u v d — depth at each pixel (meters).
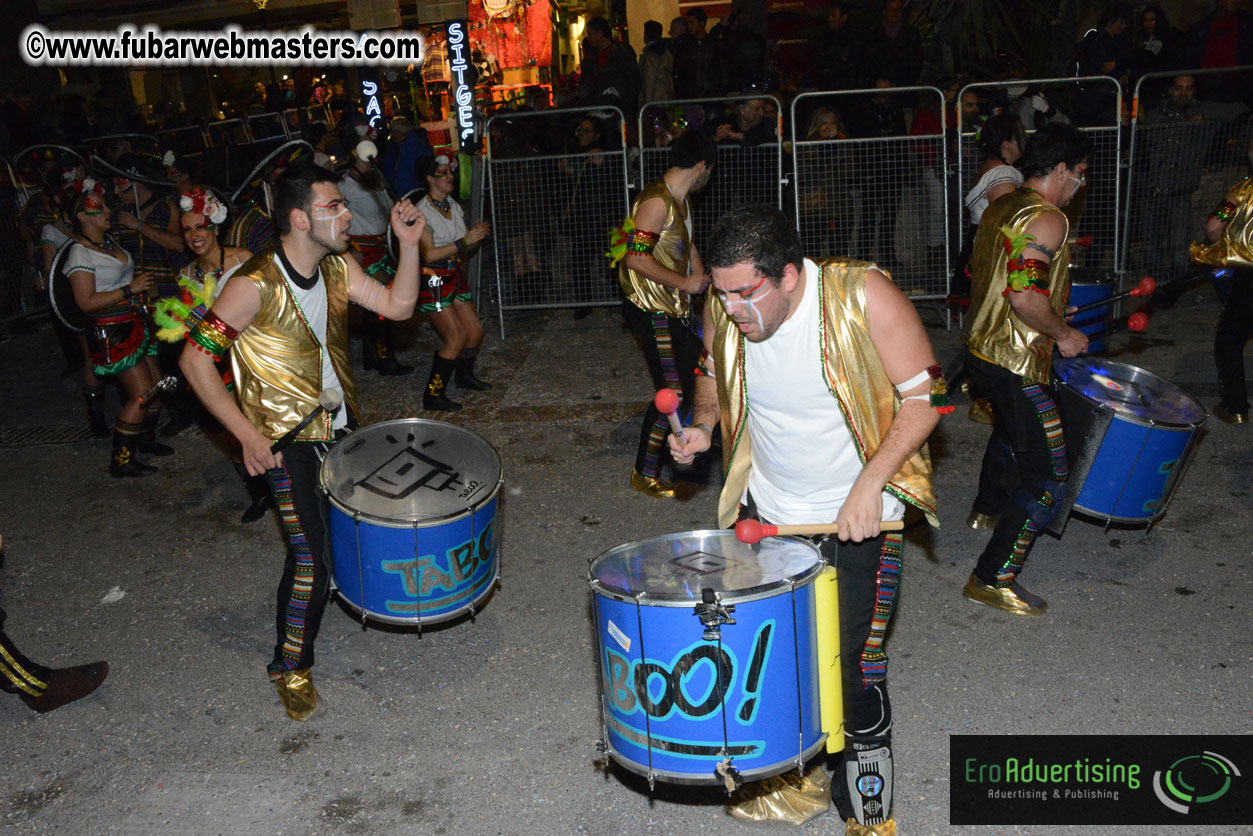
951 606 3.93
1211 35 8.14
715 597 2.11
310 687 3.51
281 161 5.77
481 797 3.07
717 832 2.86
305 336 3.16
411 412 6.45
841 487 2.57
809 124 8.45
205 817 3.05
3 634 3.48
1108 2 9.87
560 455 5.65
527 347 7.67
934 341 7.27
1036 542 4.38
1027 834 2.78
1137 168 7.55
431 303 6.17
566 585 4.28
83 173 6.64
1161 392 4.19
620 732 2.34
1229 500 4.61
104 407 6.57
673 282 4.54
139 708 3.62
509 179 7.86
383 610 3.16
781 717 2.25
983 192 5.54
